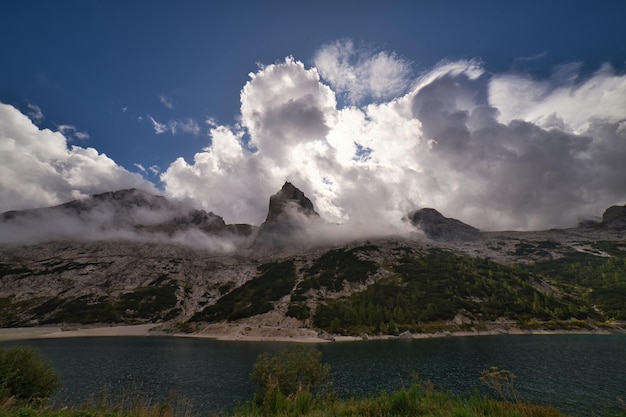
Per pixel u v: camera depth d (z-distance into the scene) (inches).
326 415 601.6
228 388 2151.8
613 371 2409.0
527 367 2581.2
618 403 1627.7
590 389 1909.4
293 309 6200.8
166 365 3016.7
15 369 872.9
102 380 2390.5
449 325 5383.9
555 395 1785.2
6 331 6476.4
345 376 2410.2
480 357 3107.8
